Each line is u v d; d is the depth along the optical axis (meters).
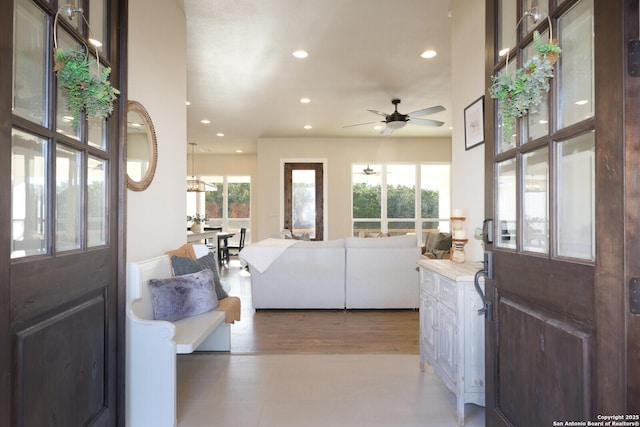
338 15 3.43
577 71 1.18
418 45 4.02
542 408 1.25
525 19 1.43
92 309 1.49
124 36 1.76
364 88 5.34
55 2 1.28
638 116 0.91
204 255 3.32
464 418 2.14
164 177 3.06
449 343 2.21
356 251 4.58
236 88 5.32
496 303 1.60
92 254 1.50
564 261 1.14
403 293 4.59
